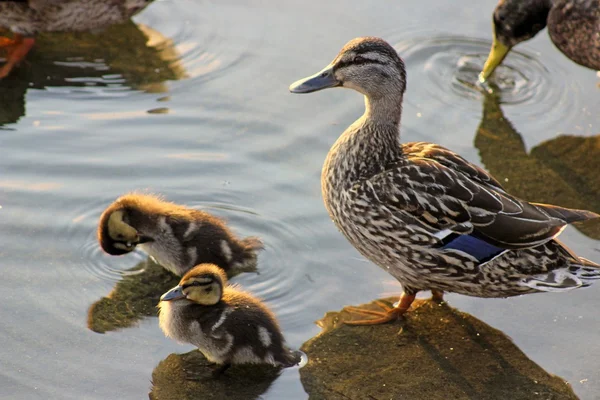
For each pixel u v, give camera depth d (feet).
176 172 36.01
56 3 43.55
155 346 28.32
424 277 29.73
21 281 30.40
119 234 31.45
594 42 40.88
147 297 30.73
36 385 26.25
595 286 31.73
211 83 41.34
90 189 34.86
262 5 47.09
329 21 45.68
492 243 28.55
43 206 33.76
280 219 34.14
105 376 26.84
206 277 27.78
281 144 37.70
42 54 43.62
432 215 28.68
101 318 29.32
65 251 32.01
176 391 26.66
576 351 28.66
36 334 28.25
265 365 27.99
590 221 34.81
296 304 30.48
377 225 29.37
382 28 45.44
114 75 41.98
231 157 36.91
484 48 44.88
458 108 40.70
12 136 37.45
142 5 45.34
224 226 32.76
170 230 31.83
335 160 30.89
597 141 39.09
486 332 29.58
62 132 37.83
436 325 29.94
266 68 42.32
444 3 47.67
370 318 29.99
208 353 27.99
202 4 47.26
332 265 32.32
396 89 30.58
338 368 27.86
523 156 38.04
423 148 31.12
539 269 28.73
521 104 41.29
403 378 27.53
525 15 42.27
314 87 31.45
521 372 27.86
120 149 37.04
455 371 27.89
